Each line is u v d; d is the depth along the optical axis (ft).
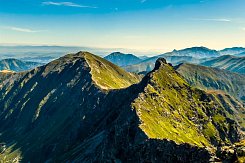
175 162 380.78
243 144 317.83
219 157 316.81
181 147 382.22
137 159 464.24
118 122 645.10
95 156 648.38
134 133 562.66
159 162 408.05
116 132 592.19
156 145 427.33
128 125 590.96
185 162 363.97
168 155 396.57
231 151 311.27
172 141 404.57
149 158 431.43
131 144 535.60
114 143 575.79
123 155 532.32
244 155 294.66
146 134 540.52
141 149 459.73
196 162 344.28
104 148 600.80
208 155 332.19
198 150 354.74
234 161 296.71
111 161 548.72
